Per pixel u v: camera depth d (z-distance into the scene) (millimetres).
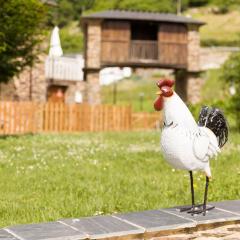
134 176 11266
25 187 9750
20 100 34125
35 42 22141
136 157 15172
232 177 10641
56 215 7324
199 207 6605
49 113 29984
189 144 5801
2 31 20344
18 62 22031
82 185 9914
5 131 27203
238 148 17422
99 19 37344
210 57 64812
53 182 10320
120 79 68312
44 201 8344
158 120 34406
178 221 5871
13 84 33906
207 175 6117
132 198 8648
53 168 12391
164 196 8867
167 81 5934
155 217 6090
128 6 102250
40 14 21750
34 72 34531
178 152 5816
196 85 39312
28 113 28156
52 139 22828
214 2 116875
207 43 87688
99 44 37625
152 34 40469
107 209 7855
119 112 32562
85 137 24797
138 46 38219
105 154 16125
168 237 5602
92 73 37812
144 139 23422
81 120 31203
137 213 6328
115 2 104062
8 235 5266
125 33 37938
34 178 10812
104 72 67875
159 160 14336
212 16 111875
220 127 6184
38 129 29547
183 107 5938
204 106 6340
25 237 5180
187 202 8312
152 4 104375
